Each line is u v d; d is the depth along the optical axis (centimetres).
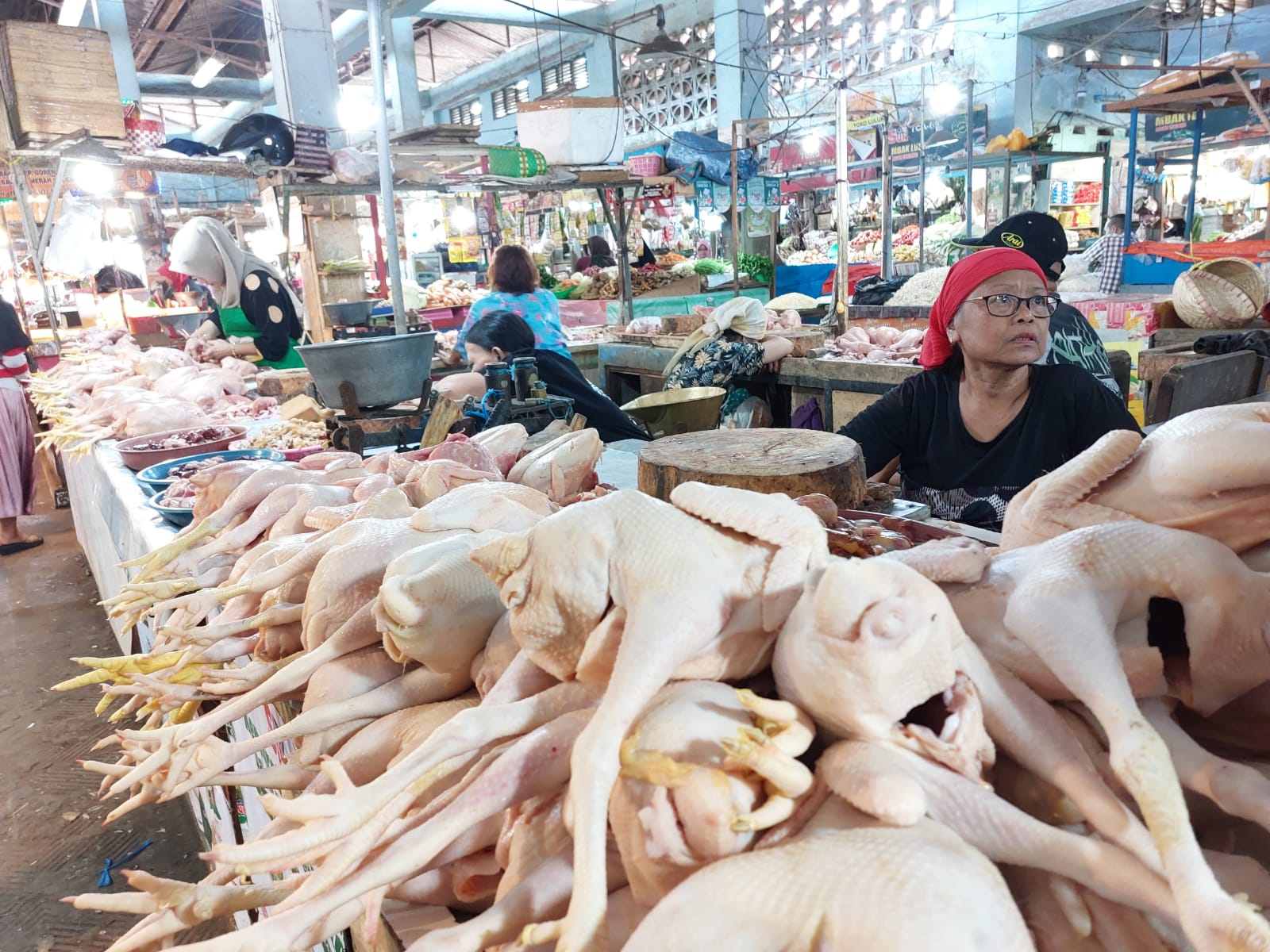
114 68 663
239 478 229
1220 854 81
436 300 972
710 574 91
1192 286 484
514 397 336
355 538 148
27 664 461
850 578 79
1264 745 97
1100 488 109
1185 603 86
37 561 631
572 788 81
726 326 528
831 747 82
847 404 504
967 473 246
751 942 67
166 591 182
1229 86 651
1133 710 77
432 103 2184
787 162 909
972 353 231
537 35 1550
